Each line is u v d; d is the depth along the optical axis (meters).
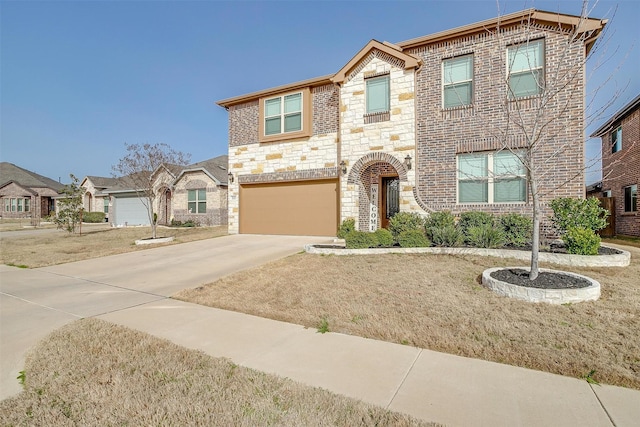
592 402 3.13
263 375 3.64
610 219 15.47
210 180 23.77
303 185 15.12
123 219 29.62
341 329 4.93
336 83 12.98
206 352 4.27
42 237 19.39
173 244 14.44
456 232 9.50
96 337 4.74
